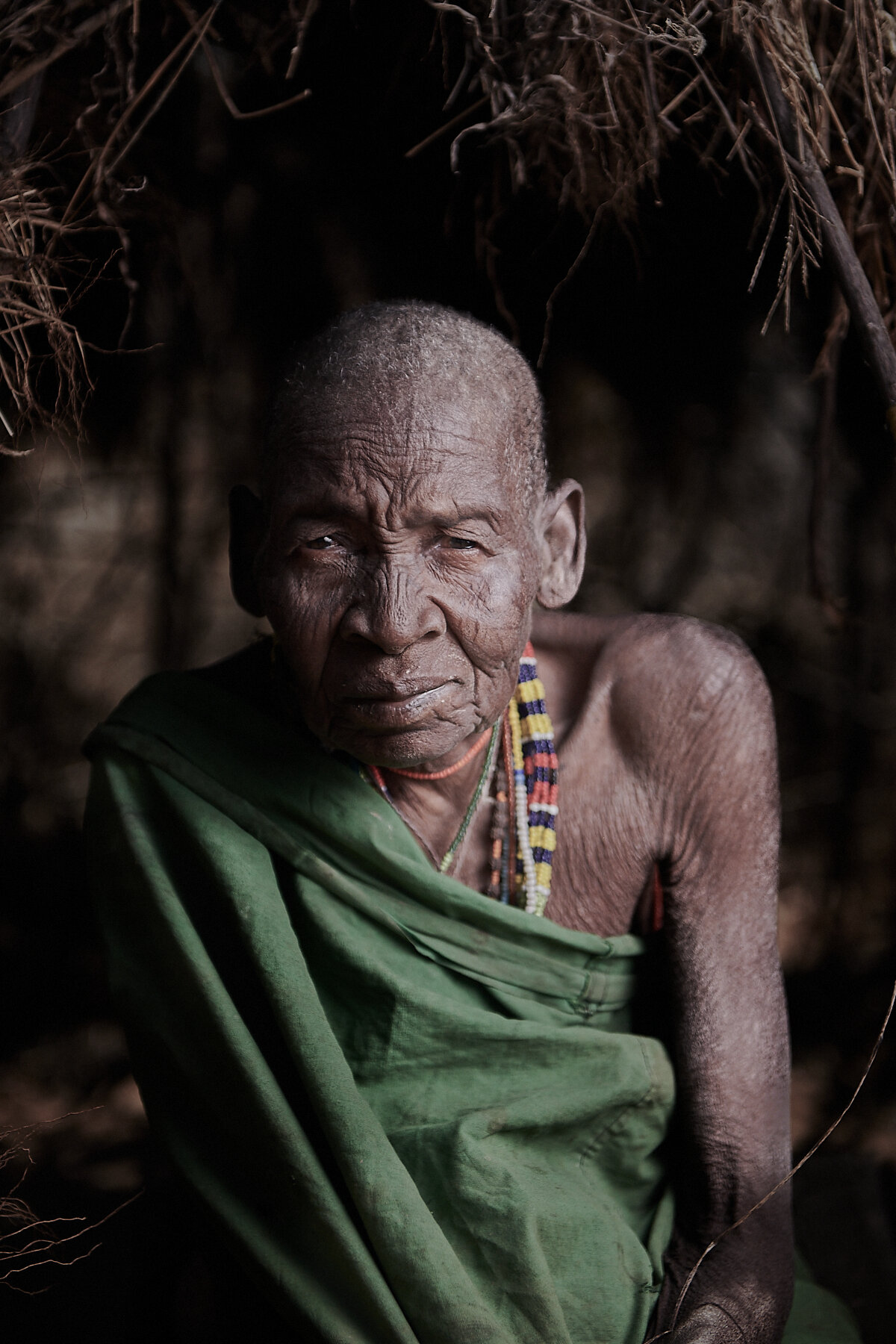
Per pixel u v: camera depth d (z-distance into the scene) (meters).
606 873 1.66
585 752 1.66
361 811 1.54
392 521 1.36
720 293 2.98
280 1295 1.45
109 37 1.68
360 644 1.38
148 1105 1.58
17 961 3.54
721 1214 1.59
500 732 1.65
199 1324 1.80
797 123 1.56
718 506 4.23
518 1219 1.44
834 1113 2.96
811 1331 1.72
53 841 3.99
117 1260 2.31
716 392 3.90
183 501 3.64
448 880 1.54
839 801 3.85
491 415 1.40
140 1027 1.56
